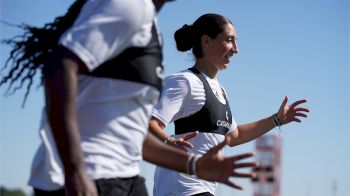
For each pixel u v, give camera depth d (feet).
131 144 10.08
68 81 8.96
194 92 17.15
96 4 9.53
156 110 16.85
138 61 9.93
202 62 18.03
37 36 10.57
